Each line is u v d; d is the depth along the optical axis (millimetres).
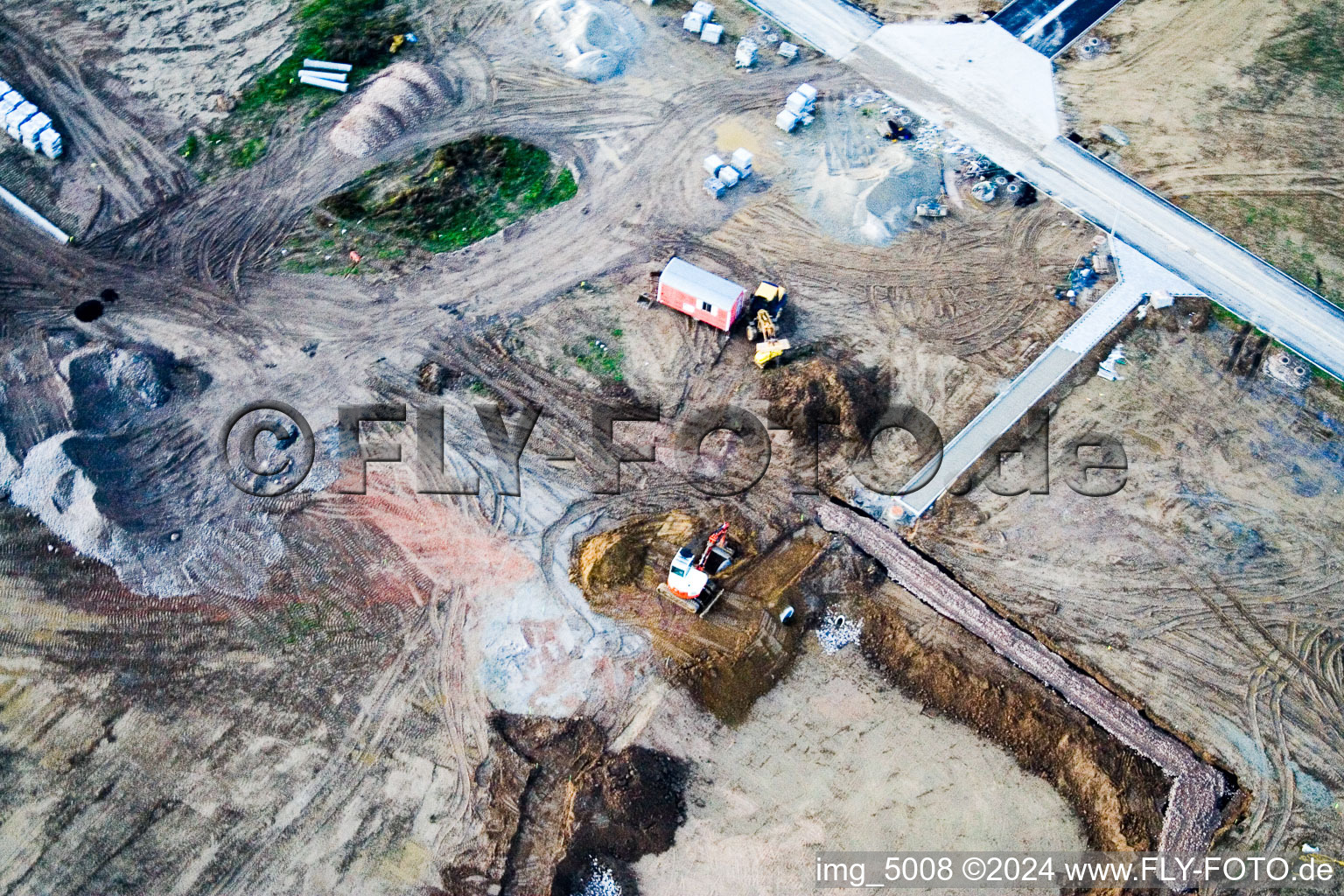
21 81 42656
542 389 35062
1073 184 40469
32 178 40000
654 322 36719
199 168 40438
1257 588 30953
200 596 30594
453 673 29297
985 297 37375
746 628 30016
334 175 40312
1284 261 38375
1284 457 33750
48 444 32094
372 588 30812
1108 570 31344
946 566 31438
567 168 40812
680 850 26672
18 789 27312
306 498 32594
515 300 37219
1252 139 41969
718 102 42969
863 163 40938
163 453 33188
